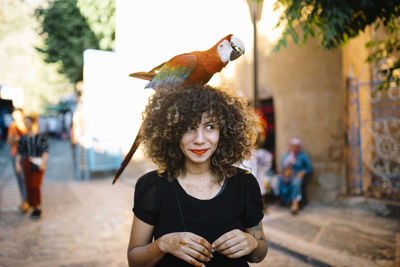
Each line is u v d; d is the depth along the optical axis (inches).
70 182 316.2
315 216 192.2
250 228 51.8
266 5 233.8
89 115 320.2
